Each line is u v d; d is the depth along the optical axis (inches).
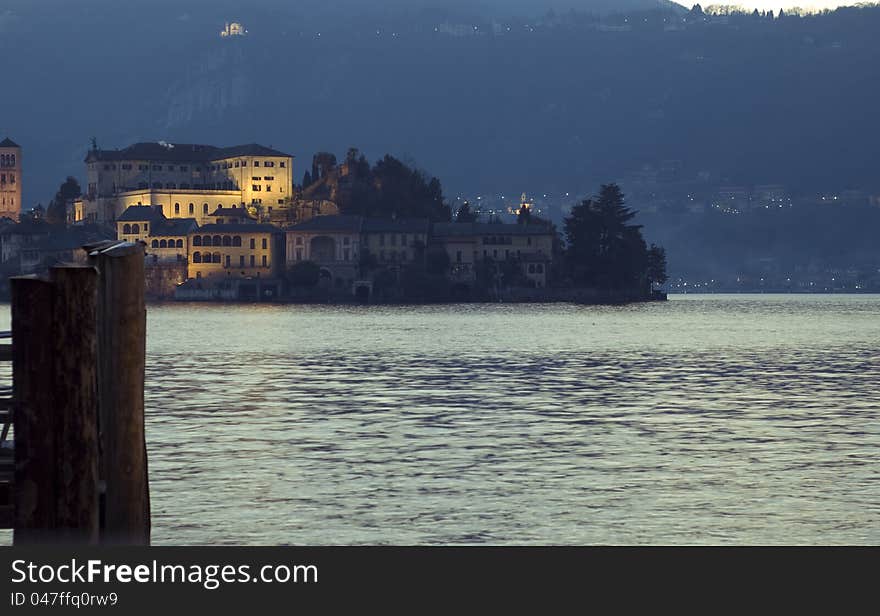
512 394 5964.6
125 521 1517.0
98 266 1505.9
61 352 1357.0
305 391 6102.4
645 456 3715.6
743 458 3673.7
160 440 4065.0
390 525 2691.9
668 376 7263.8
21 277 1358.3
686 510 2864.2
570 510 2861.7
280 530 2630.4
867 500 2987.2
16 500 1364.4
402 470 3430.1
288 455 3718.0
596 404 5428.2
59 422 1359.5
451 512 2832.2
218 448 3870.6
